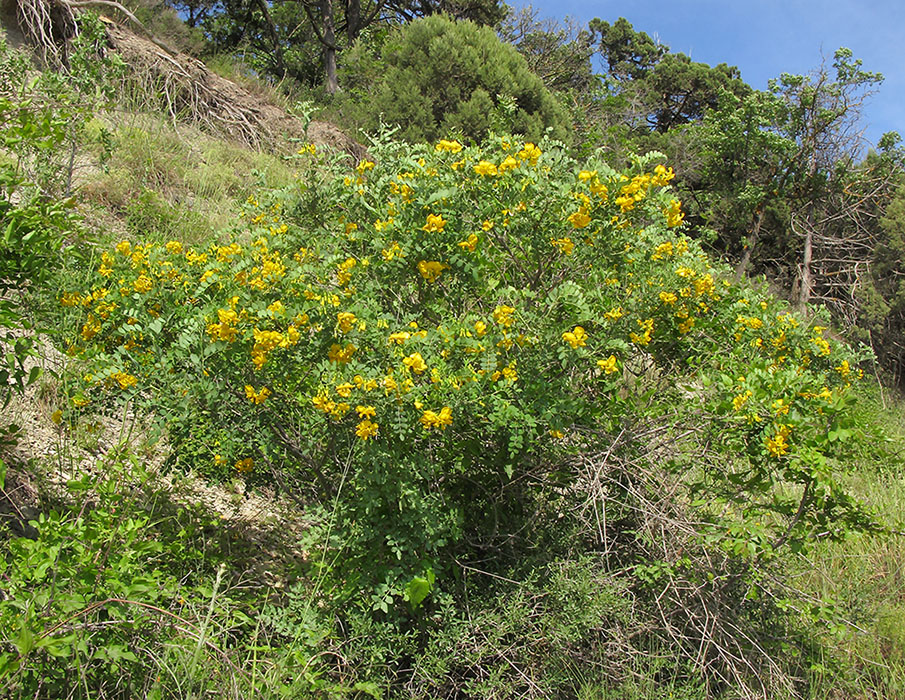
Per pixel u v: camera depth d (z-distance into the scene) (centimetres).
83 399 288
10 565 220
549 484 311
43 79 506
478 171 311
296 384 273
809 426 300
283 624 255
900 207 1429
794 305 1420
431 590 268
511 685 260
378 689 242
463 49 1175
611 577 291
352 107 1211
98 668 214
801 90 1549
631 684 272
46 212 286
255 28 1981
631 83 2808
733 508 339
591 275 321
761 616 314
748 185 1562
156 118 829
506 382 270
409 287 324
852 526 309
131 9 1092
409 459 262
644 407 347
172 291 298
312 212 383
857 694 316
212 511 338
